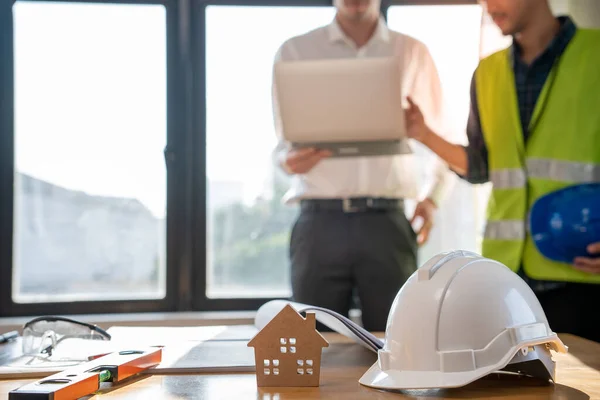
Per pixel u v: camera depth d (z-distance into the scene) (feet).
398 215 7.25
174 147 9.37
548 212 5.66
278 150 7.73
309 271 7.16
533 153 6.00
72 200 9.35
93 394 2.82
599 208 5.40
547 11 6.01
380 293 7.09
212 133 9.43
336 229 7.10
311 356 2.96
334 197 7.13
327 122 6.64
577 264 5.53
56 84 9.33
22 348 3.97
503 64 6.29
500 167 6.18
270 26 9.44
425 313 2.85
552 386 2.95
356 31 7.73
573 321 5.71
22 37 9.29
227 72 9.45
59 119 9.33
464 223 9.27
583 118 5.84
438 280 2.91
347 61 6.59
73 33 9.35
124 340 4.34
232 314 8.98
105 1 9.34
